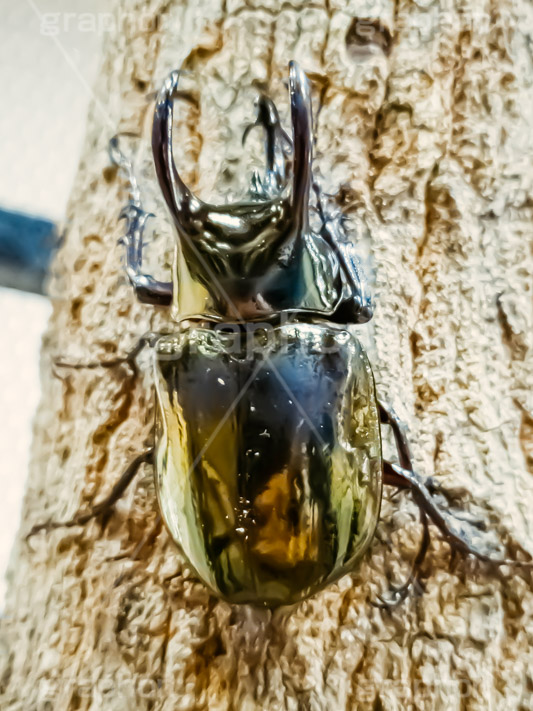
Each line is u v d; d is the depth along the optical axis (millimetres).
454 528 202
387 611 201
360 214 212
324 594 202
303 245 191
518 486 205
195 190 214
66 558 208
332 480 181
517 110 215
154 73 219
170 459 185
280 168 207
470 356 209
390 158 214
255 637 201
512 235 212
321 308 194
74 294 218
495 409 207
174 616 202
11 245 236
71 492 210
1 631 208
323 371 185
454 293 211
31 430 220
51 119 253
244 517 180
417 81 215
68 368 215
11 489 243
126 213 216
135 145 218
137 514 207
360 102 215
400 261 212
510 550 202
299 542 179
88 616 204
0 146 252
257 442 181
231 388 184
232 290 188
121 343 213
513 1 218
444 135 214
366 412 186
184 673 199
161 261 213
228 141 215
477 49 216
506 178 213
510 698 196
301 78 178
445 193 213
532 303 210
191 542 183
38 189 248
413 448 206
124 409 211
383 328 209
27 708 201
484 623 199
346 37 216
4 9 250
